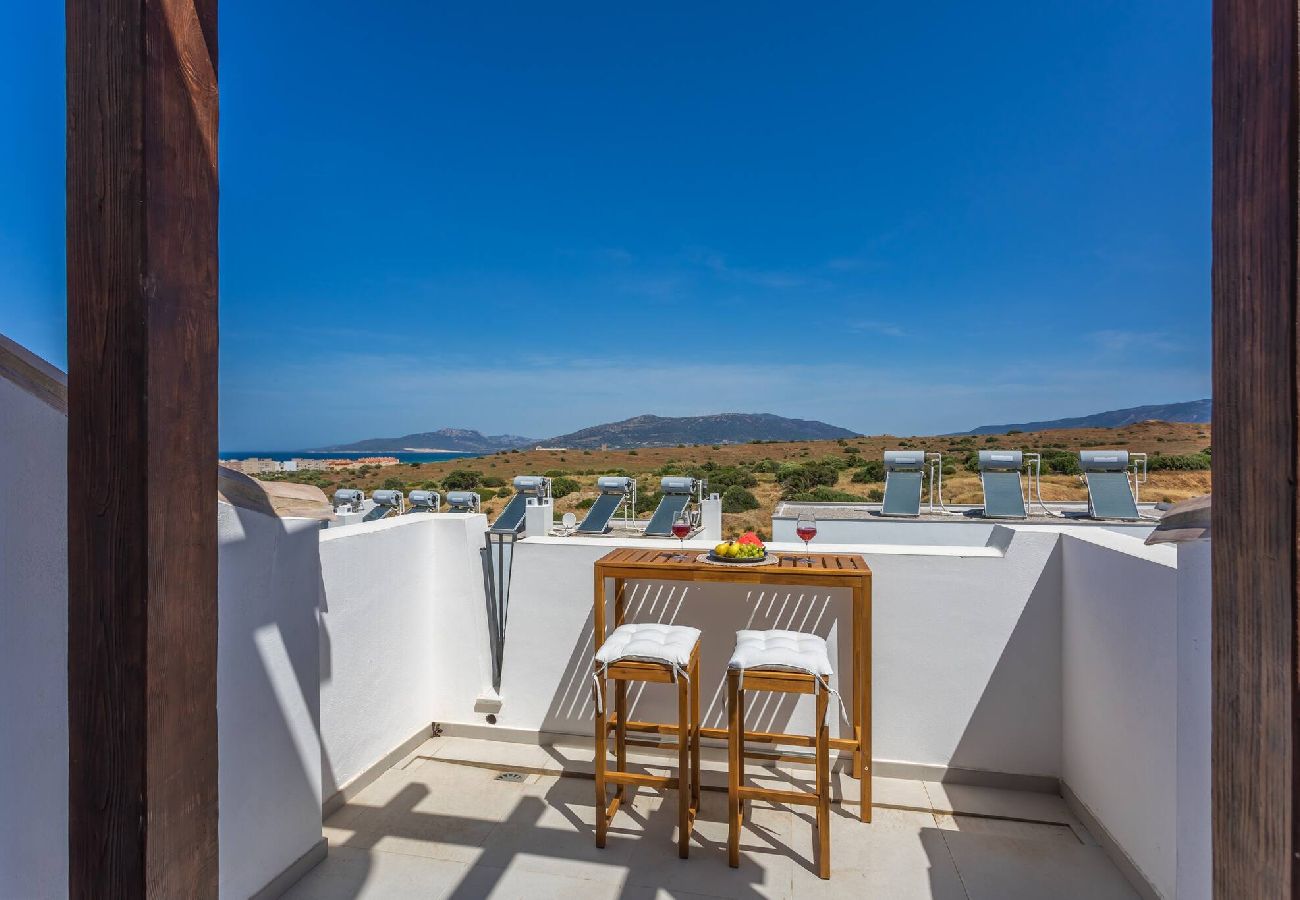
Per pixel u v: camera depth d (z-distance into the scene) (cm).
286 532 246
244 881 222
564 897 237
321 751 288
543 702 361
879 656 323
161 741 116
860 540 805
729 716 251
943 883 243
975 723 315
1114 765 254
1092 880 244
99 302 113
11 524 163
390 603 337
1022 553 311
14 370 164
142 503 113
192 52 124
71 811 115
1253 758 95
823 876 246
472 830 280
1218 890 104
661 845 268
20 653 165
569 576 358
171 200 118
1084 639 281
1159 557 231
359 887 244
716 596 340
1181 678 191
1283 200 89
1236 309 99
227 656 216
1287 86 89
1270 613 92
